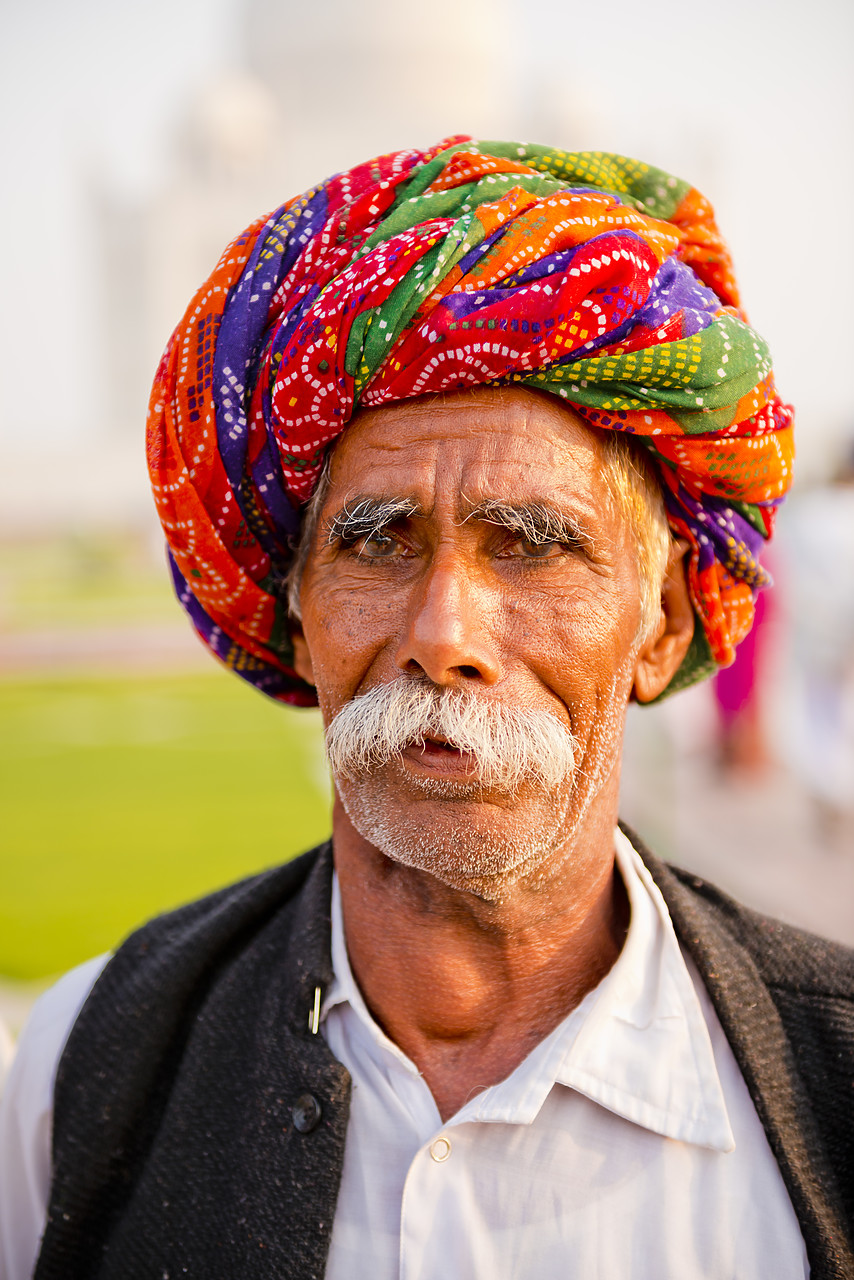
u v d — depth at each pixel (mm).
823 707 5941
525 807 1204
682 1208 1221
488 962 1306
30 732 10406
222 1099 1358
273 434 1330
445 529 1234
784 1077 1285
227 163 62719
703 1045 1289
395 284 1196
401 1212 1225
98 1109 1421
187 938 1513
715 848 5812
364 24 61281
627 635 1300
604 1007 1286
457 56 61938
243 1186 1282
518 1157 1231
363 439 1275
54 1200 1405
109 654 15758
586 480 1252
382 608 1267
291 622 1529
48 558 34719
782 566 6359
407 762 1205
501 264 1198
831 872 5355
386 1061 1309
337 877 1428
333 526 1295
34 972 4270
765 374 1305
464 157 1299
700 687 7484
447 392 1238
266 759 8961
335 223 1307
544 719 1215
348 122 62344
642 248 1211
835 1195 1232
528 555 1251
